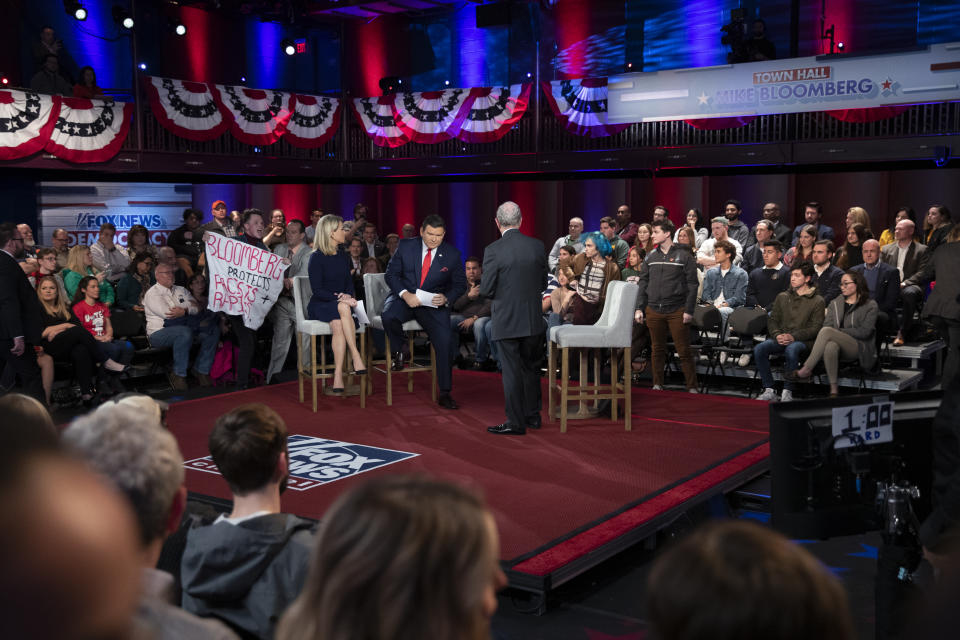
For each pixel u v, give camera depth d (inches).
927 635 19.8
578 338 265.7
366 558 34.1
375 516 35.0
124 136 510.0
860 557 182.4
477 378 361.1
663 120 511.5
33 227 533.3
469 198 611.2
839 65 458.0
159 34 634.8
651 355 372.2
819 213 441.7
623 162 535.2
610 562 185.6
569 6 645.9
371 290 327.9
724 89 490.3
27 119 472.4
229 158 557.0
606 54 640.4
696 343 370.3
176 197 582.2
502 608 163.8
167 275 366.9
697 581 28.1
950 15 537.6
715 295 373.1
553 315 367.9
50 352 319.9
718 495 199.5
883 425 125.8
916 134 459.5
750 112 484.4
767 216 455.8
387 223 638.5
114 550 18.3
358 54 706.2
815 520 126.9
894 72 445.7
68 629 17.6
